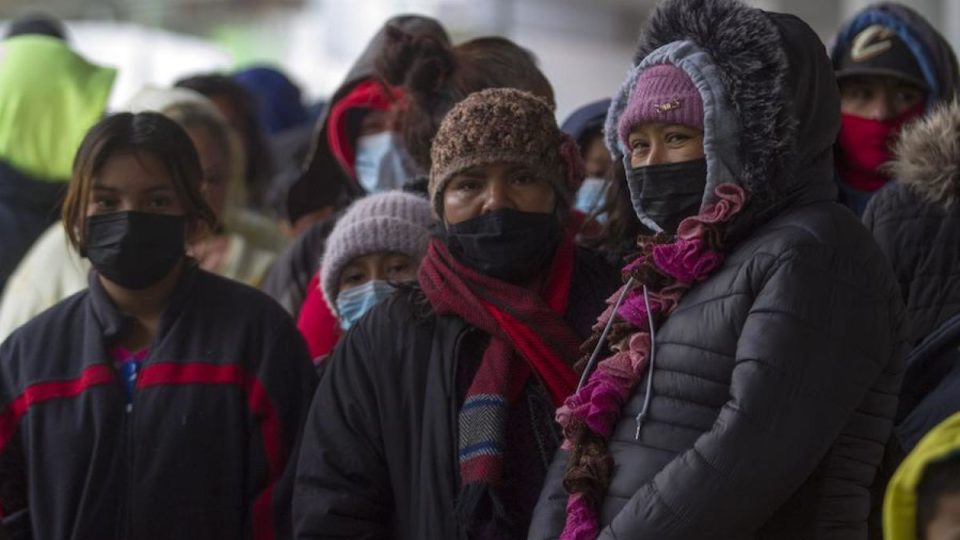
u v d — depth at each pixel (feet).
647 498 12.27
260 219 23.16
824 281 12.39
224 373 15.84
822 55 13.37
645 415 12.73
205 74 27.07
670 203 13.39
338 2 51.65
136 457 15.51
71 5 46.37
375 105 19.54
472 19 52.54
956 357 15.17
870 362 12.46
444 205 14.78
